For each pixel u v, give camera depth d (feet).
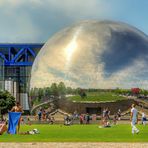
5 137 95.86
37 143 79.92
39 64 261.85
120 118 234.17
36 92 256.52
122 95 239.09
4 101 308.40
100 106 236.63
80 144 77.61
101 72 240.94
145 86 243.19
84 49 247.29
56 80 247.50
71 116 231.30
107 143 79.05
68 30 261.65
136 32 262.88
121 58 245.04
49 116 239.71
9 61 385.29
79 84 240.32
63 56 250.78
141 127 148.97
